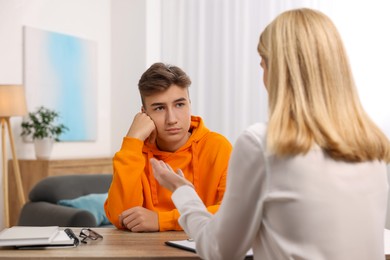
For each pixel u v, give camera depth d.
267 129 1.03
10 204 4.63
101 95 5.88
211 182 1.87
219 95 5.43
